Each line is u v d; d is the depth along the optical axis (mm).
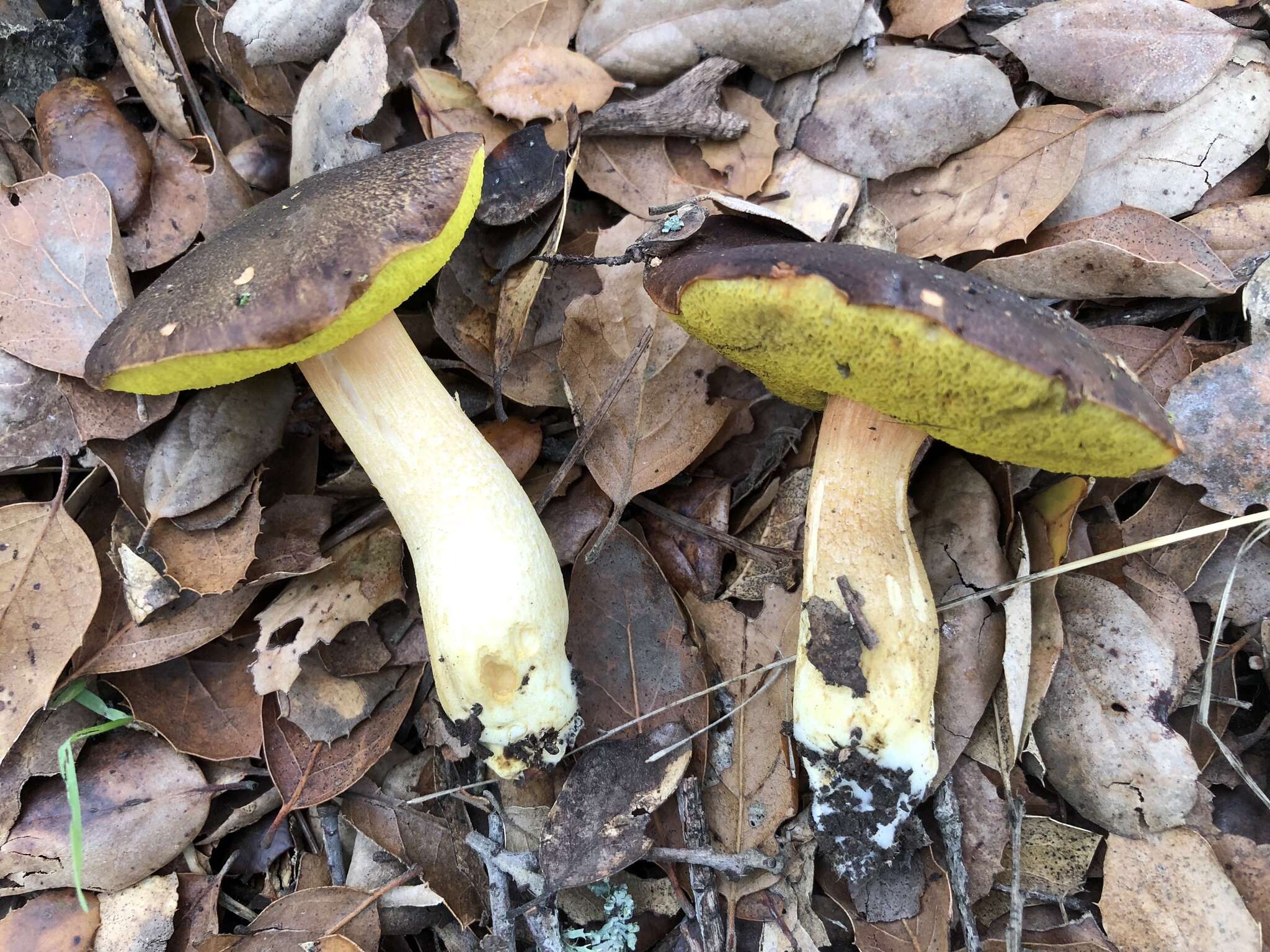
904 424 196
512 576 194
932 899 201
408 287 182
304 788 211
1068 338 167
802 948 201
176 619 210
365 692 217
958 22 232
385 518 226
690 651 216
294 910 204
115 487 219
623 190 231
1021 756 210
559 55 226
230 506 213
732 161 230
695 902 203
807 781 211
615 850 203
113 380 182
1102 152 223
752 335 179
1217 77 218
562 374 224
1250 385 209
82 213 212
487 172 225
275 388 220
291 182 229
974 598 208
